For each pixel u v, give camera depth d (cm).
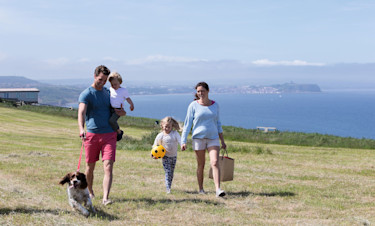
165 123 738
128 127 3925
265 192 807
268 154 1753
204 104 728
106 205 602
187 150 1792
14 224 471
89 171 632
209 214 591
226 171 745
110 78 616
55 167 1071
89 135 606
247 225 542
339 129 18288
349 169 1283
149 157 1491
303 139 3045
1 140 2158
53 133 3089
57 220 504
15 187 712
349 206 700
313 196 787
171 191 769
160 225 518
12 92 9088
